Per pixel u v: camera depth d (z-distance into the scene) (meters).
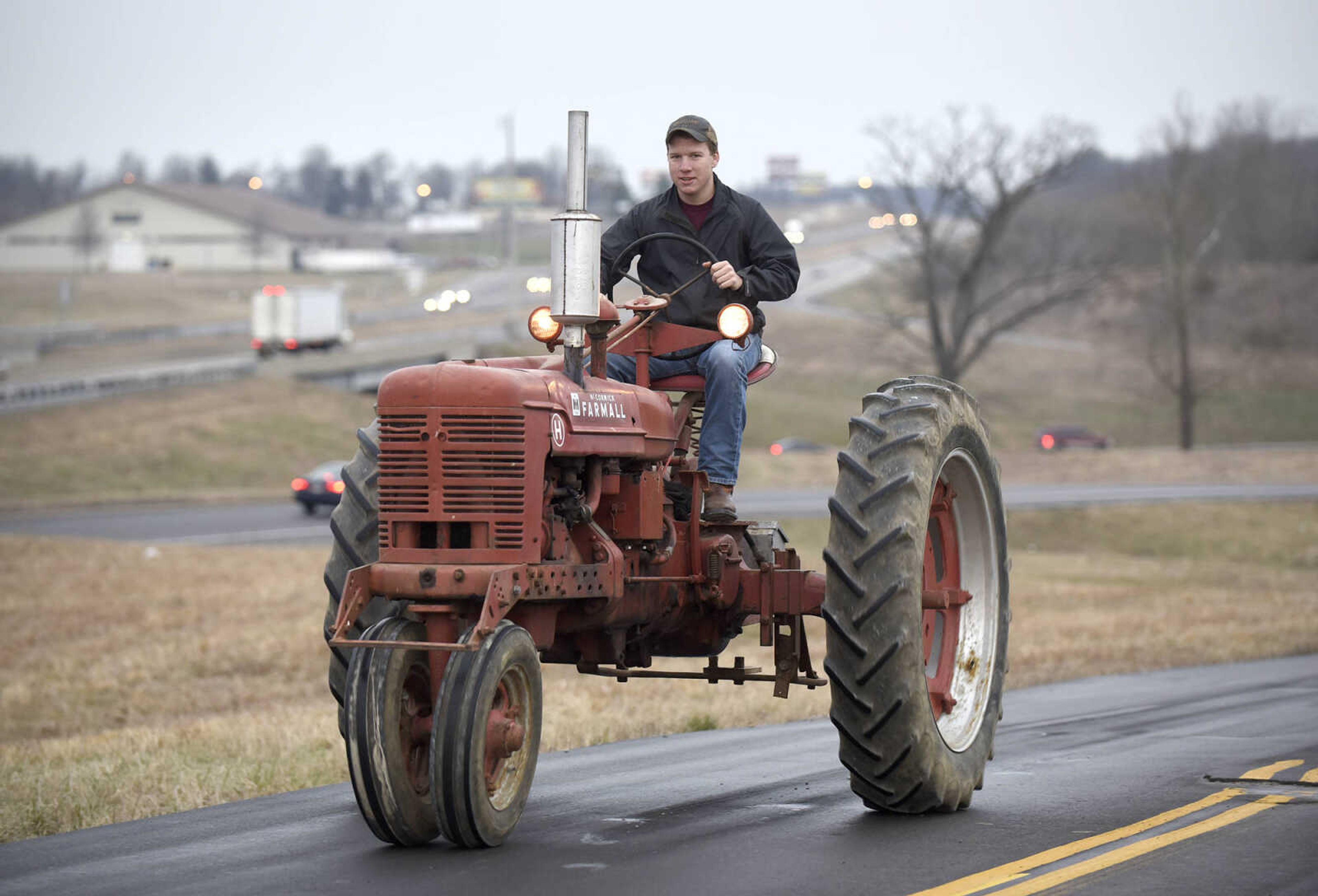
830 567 23.33
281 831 23.30
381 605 23.61
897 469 23.61
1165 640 67.62
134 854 21.78
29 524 138.88
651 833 22.39
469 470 20.94
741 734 35.62
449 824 20.50
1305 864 19.94
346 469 24.88
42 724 56.09
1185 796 25.19
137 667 69.75
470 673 20.27
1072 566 127.88
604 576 22.36
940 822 23.31
